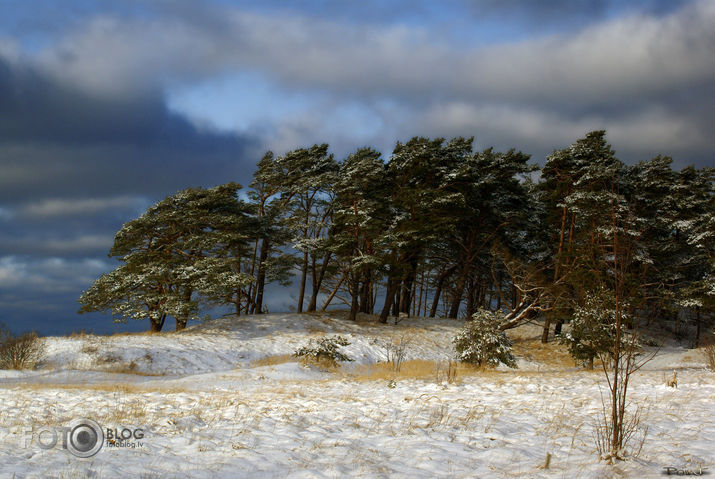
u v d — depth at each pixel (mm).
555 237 37969
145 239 34938
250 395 13148
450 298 51781
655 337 35781
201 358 24844
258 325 32750
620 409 7137
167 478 5664
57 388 14109
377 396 12961
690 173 39031
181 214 34438
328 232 39031
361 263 33844
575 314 23406
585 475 5910
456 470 6246
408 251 36406
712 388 13062
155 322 33438
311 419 9414
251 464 6379
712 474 5777
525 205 38781
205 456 6723
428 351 31281
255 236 38375
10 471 5688
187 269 31750
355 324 35500
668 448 6996
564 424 8906
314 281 40375
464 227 39875
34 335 22500
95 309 31953
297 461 6590
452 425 8891
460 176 35219
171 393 13445
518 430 8531
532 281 34219
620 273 8047
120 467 6059
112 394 12812
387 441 7773
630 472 5980
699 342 35688
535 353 33031
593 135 34062
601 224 28359
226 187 36781
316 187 38844
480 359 22438
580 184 32562
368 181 35938
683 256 37875
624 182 33750
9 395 11969
